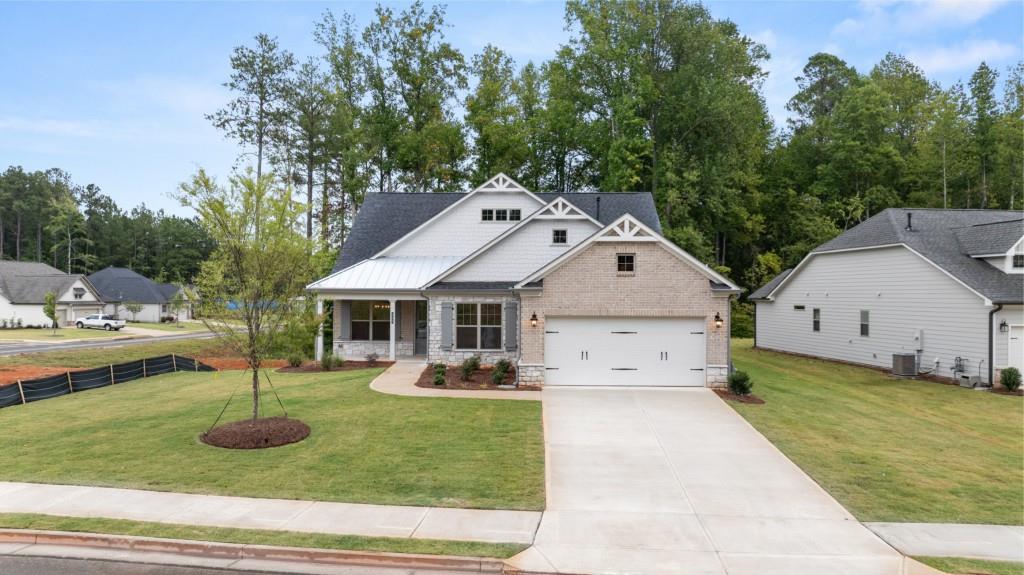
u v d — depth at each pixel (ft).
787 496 29.35
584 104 135.33
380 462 33.78
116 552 23.53
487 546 23.44
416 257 81.46
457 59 133.49
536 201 80.89
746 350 103.55
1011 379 60.03
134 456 35.01
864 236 81.51
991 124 134.82
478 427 41.32
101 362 92.07
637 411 46.75
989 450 38.86
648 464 34.04
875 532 25.25
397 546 23.29
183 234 330.13
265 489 29.60
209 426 41.91
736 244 161.07
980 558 22.84
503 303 69.31
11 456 35.17
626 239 57.16
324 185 134.21
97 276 241.55
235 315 38.68
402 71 130.41
